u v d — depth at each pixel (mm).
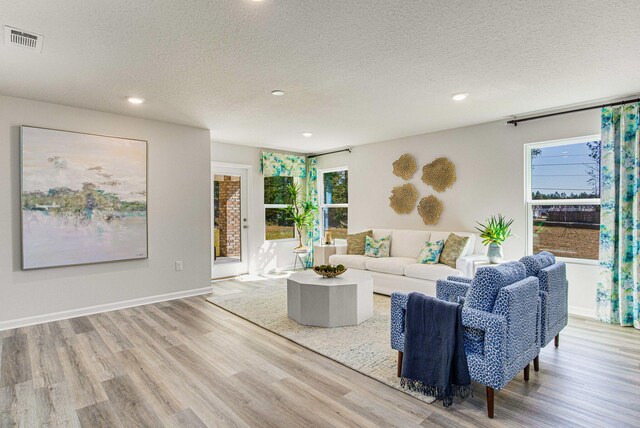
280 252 7160
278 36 2410
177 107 4090
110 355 3004
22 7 2027
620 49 2643
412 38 2457
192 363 2848
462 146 5109
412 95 3689
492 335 2062
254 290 5387
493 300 2184
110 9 2059
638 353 3016
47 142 3871
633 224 3658
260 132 5457
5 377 2629
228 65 2895
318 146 6695
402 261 5016
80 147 4090
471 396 2342
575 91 3588
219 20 2191
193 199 5082
